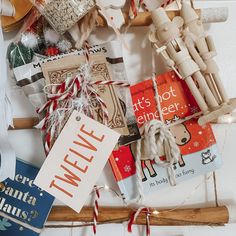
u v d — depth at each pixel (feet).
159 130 2.27
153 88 2.34
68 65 2.22
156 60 2.47
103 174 2.43
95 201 2.34
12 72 2.25
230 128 2.53
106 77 2.23
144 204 2.45
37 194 2.30
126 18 2.31
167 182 2.36
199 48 2.24
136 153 2.31
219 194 2.51
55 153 2.09
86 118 2.11
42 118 2.18
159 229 2.48
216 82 2.24
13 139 2.39
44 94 2.19
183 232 2.49
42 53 2.29
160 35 2.22
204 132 2.39
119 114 2.20
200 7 2.53
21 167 2.32
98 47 2.28
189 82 2.23
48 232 2.41
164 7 2.40
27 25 2.27
